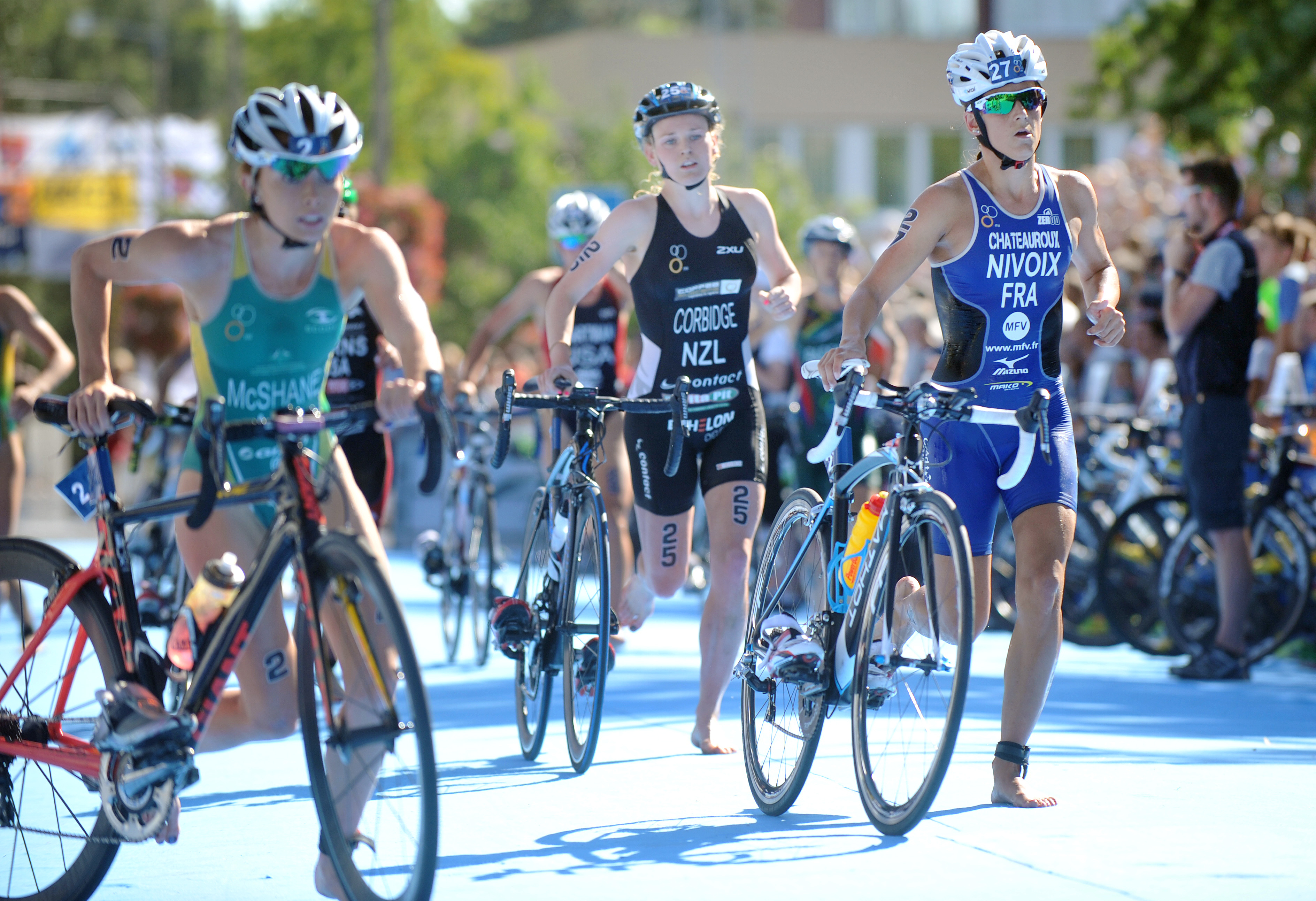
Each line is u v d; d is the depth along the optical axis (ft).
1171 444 62.59
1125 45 109.81
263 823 31.55
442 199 301.84
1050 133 298.15
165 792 24.12
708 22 525.34
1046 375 32.30
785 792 30.63
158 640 29.94
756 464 38.83
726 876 26.04
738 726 42.60
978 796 32.19
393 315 26.66
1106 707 45.98
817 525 32.04
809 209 286.66
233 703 26.68
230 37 317.63
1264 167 100.27
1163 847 27.58
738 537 38.47
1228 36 101.81
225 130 287.48
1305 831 28.94
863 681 29.53
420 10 337.31
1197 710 45.39
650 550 40.27
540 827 30.25
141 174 237.04
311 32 339.16
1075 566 63.82
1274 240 65.31
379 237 27.22
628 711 45.85
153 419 25.59
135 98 356.38
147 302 167.53
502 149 307.99
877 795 29.32
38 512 164.45
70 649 26.81
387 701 22.86
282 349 26.99
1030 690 31.19
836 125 317.63
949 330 32.30
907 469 29.84
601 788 34.22
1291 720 43.50
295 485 24.30
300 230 25.36
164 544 62.13
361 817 23.82
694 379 38.91
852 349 29.78
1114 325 31.09
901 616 28.96
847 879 25.63
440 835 29.66
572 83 332.60
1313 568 54.95
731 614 38.27
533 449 102.83
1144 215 105.60
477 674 55.42
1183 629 57.00
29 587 28.02
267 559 24.59
